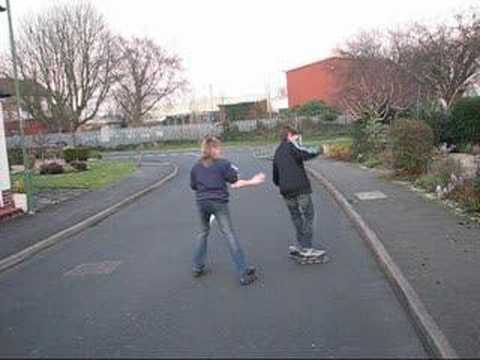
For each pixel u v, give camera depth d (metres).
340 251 9.74
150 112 67.62
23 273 9.80
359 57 45.03
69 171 31.38
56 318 7.10
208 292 7.73
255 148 47.44
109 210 16.52
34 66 54.06
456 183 13.94
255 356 5.48
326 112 54.00
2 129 16.38
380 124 26.05
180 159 42.53
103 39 57.09
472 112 25.67
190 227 13.12
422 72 35.59
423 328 5.82
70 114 55.66
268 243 10.70
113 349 5.91
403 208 13.05
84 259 10.52
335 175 21.55
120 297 7.79
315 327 6.19
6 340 6.42
